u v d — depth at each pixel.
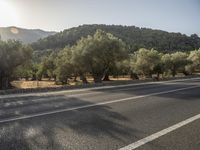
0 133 7.29
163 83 32.44
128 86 27.39
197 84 29.61
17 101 14.84
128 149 5.86
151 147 6.02
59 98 16.28
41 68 88.31
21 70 41.16
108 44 45.53
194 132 7.43
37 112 10.78
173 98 15.92
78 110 11.26
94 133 7.28
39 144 6.25
